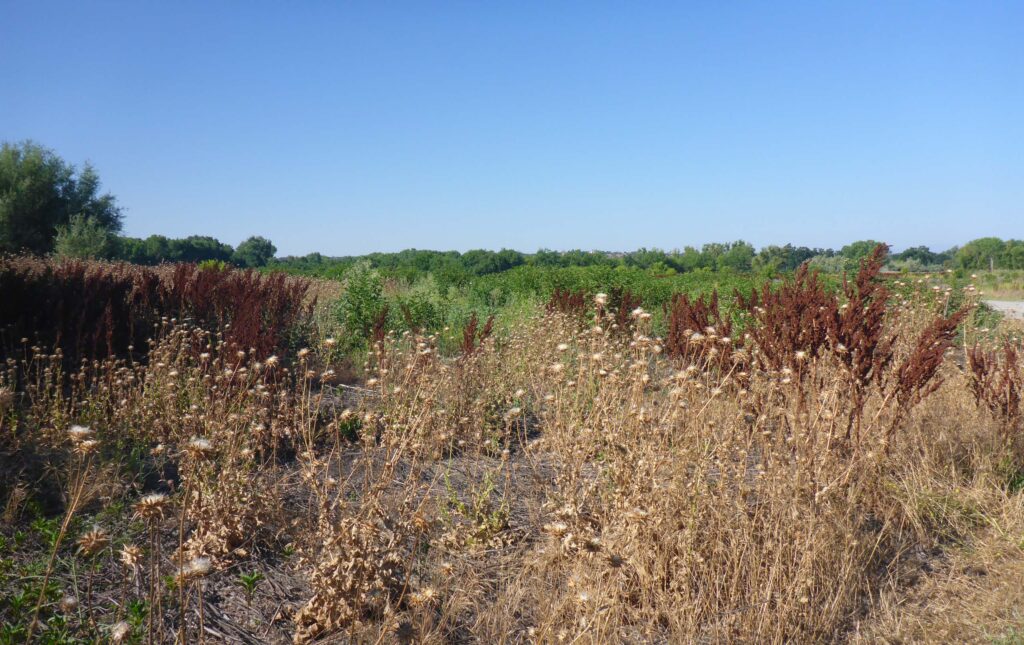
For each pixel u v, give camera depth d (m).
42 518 3.62
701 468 3.55
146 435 4.96
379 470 4.56
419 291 13.30
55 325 7.11
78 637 2.65
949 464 4.89
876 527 4.14
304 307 12.07
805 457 3.99
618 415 4.00
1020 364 6.62
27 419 4.99
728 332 6.41
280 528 3.76
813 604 3.22
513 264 53.69
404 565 3.31
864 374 4.93
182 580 2.08
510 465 4.96
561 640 2.60
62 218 34.22
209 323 9.30
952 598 3.41
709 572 3.28
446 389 5.94
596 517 3.56
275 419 4.98
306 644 2.79
